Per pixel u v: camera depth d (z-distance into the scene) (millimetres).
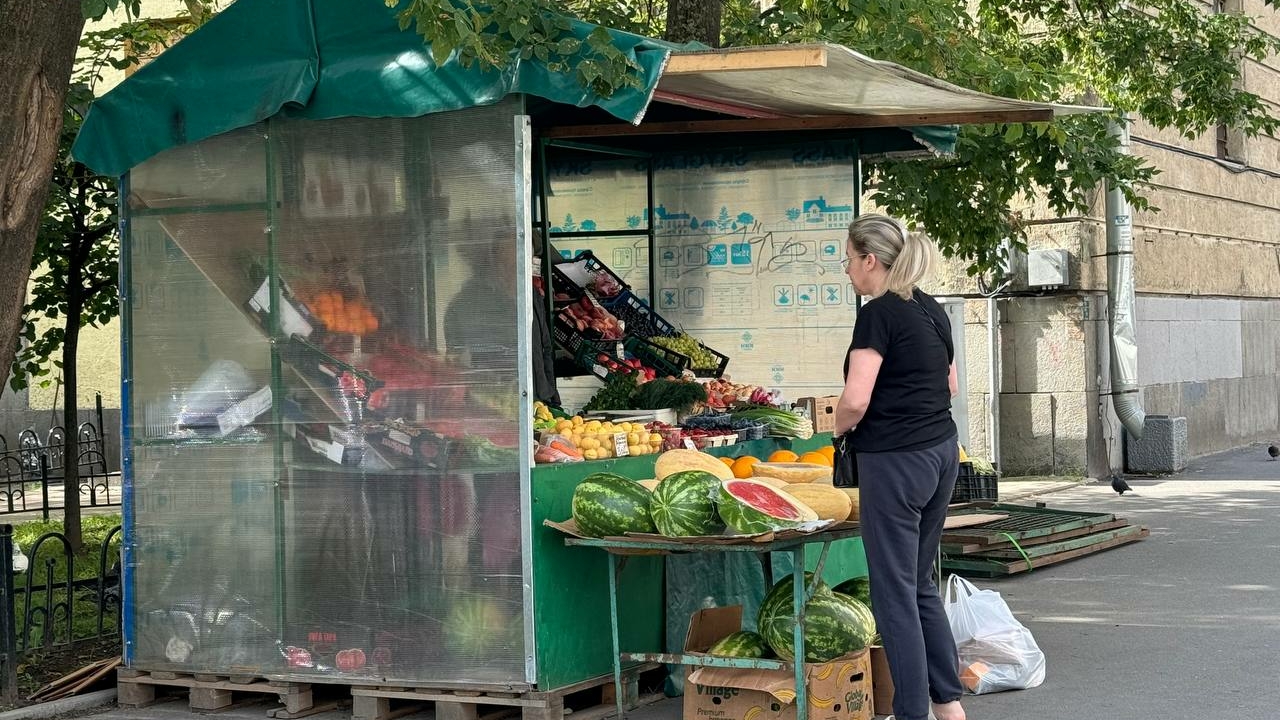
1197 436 20891
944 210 12539
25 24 6121
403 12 6285
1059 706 6918
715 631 6793
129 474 7402
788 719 6277
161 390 7328
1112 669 7711
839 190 9922
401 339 6816
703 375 9766
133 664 7410
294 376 7039
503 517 6594
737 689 6387
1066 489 16609
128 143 7320
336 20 6855
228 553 7180
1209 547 12141
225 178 7188
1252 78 23047
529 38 6391
